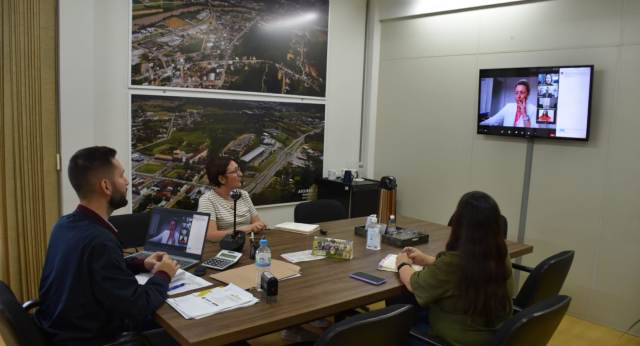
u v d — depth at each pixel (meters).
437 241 2.96
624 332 3.51
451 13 4.51
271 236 2.94
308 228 3.09
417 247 2.80
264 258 2.21
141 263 2.15
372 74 5.23
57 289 1.74
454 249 1.91
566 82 3.63
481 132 4.23
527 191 4.02
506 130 4.05
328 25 4.93
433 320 2.03
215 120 4.22
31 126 3.30
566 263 2.38
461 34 4.45
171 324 1.66
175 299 1.87
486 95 4.16
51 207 3.42
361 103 5.38
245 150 4.45
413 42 4.88
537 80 3.80
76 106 3.45
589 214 3.65
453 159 4.58
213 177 3.04
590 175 3.63
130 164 3.79
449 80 4.57
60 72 3.37
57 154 3.43
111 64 3.64
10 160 3.25
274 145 4.65
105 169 1.82
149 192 3.91
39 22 3.27
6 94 3.19
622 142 3.46
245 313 1.77
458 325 1.91
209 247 2.62
